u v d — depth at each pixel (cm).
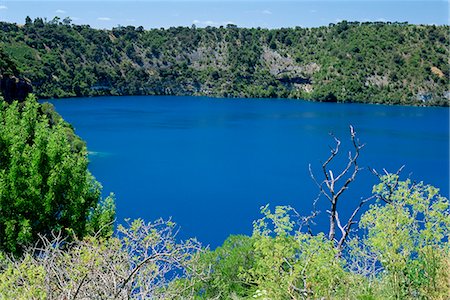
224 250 1395
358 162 9369
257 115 17638
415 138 12631
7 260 888
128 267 732
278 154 10112
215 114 17725
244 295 1295
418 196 932
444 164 9412
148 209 5738
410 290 899
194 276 841
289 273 921
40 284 683
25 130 1661
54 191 1516
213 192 6719
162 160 9169
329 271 879
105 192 6581
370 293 866
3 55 8788
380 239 905
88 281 669
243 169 8462
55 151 1565
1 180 1452
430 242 918
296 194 6606
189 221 5259
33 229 1495
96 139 11406
